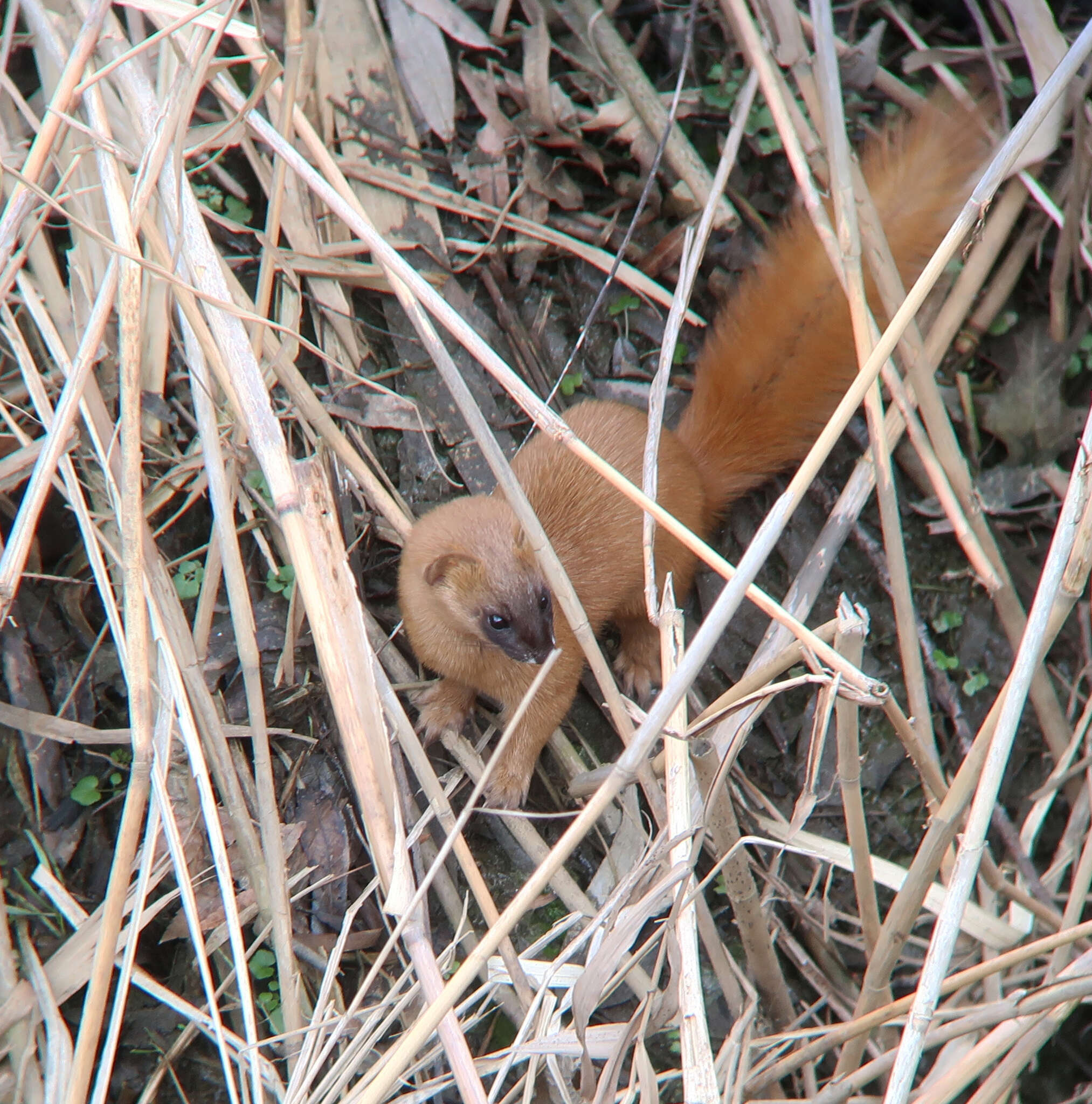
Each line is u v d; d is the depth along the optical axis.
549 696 9.09
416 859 8.66
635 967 8.55
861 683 6.17
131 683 6.78
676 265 10.66
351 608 6.91
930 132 9.84
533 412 6.64
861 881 7.75
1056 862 9.78
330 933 8.54
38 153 7.42
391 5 10.41
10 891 8.15
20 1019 7.53
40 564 8.74
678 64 10.77
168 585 7.82
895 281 9.27
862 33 11.05
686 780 7.07
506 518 9.09
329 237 9.98
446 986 6.04
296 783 8.80
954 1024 7.55
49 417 8.18
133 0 7.83
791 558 10.34
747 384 10.11
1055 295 10.30
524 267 10.55
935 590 10.30
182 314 7.66
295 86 8.24
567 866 9.29
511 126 10.46
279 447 7.05
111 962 6.56
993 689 10.32
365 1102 5.91
